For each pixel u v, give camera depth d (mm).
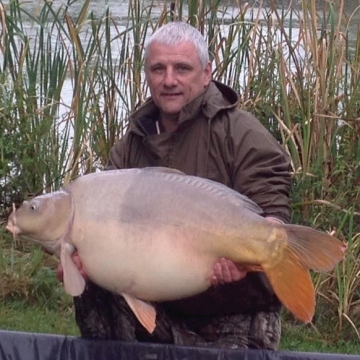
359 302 3324
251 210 1986
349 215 3383
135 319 2383
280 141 3789
